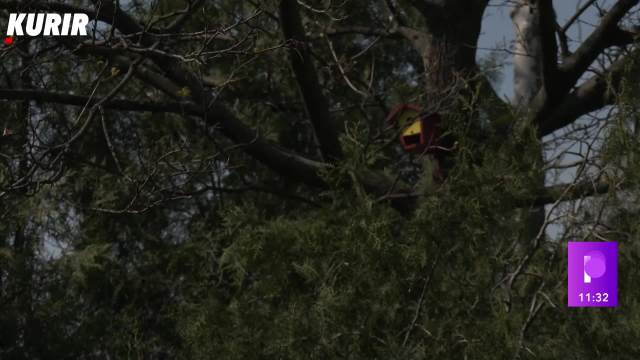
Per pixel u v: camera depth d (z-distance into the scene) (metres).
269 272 10.11
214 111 13.60
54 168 10.64
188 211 16.34
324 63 15.02
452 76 14.66
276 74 16.88
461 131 9.66
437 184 12.71
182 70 13.02
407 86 15.24
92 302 15.69
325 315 9.08
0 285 15.24
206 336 10.48
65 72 13.48
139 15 14.22
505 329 8.36
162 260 15.42
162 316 14.12
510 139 9.23
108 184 15.52
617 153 8.36
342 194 10.05
